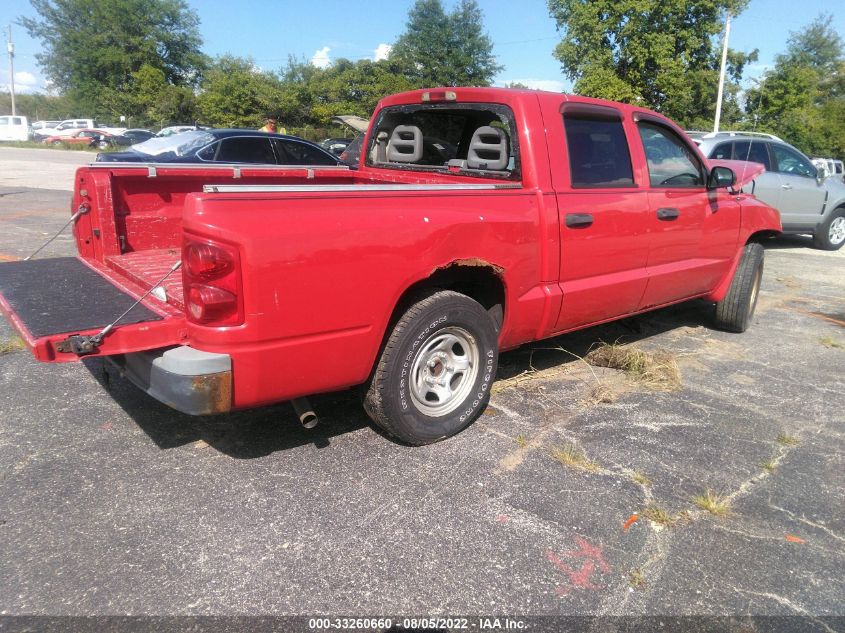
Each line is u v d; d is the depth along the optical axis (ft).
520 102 12.91
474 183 13.05
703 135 34.17
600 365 16.52
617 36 106.63
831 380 16.26
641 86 109.70
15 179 65.10
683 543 9.52
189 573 8.49
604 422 13.32
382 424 11.48
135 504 9.92
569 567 8.89
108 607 7.87
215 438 12.06
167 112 168.14
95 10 203.62
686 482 11.17
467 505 10.19
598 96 104.94
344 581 8.44
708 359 17.53
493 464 11.44
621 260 14.76
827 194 36.19
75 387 14.15
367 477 10.87
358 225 10.00
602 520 9.96
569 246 13.35
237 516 9.70
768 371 16.76
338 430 12.53
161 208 15.08
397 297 10.64
